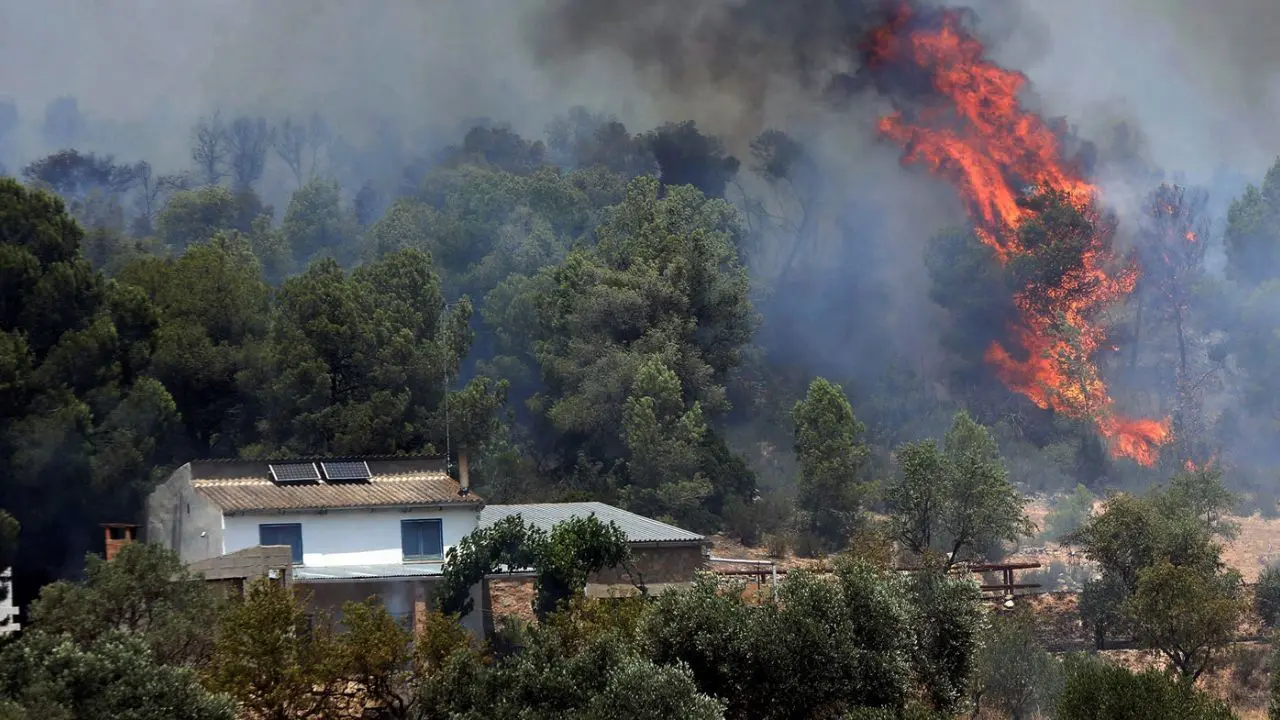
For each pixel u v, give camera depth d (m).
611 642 45.69
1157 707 44.75
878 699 46.41
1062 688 57.16
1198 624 64.69
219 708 39.91
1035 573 94.25
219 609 47.41
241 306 96.50
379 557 63.88
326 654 44.66
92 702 38.72
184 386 90.44
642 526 69.69
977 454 81.69
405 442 94.19
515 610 56.88
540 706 44.16
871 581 48.78
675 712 42.34
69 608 46.75
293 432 92.38
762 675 46.19
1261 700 62.66
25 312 78.06
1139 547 75.69
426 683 45.09
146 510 73.25
